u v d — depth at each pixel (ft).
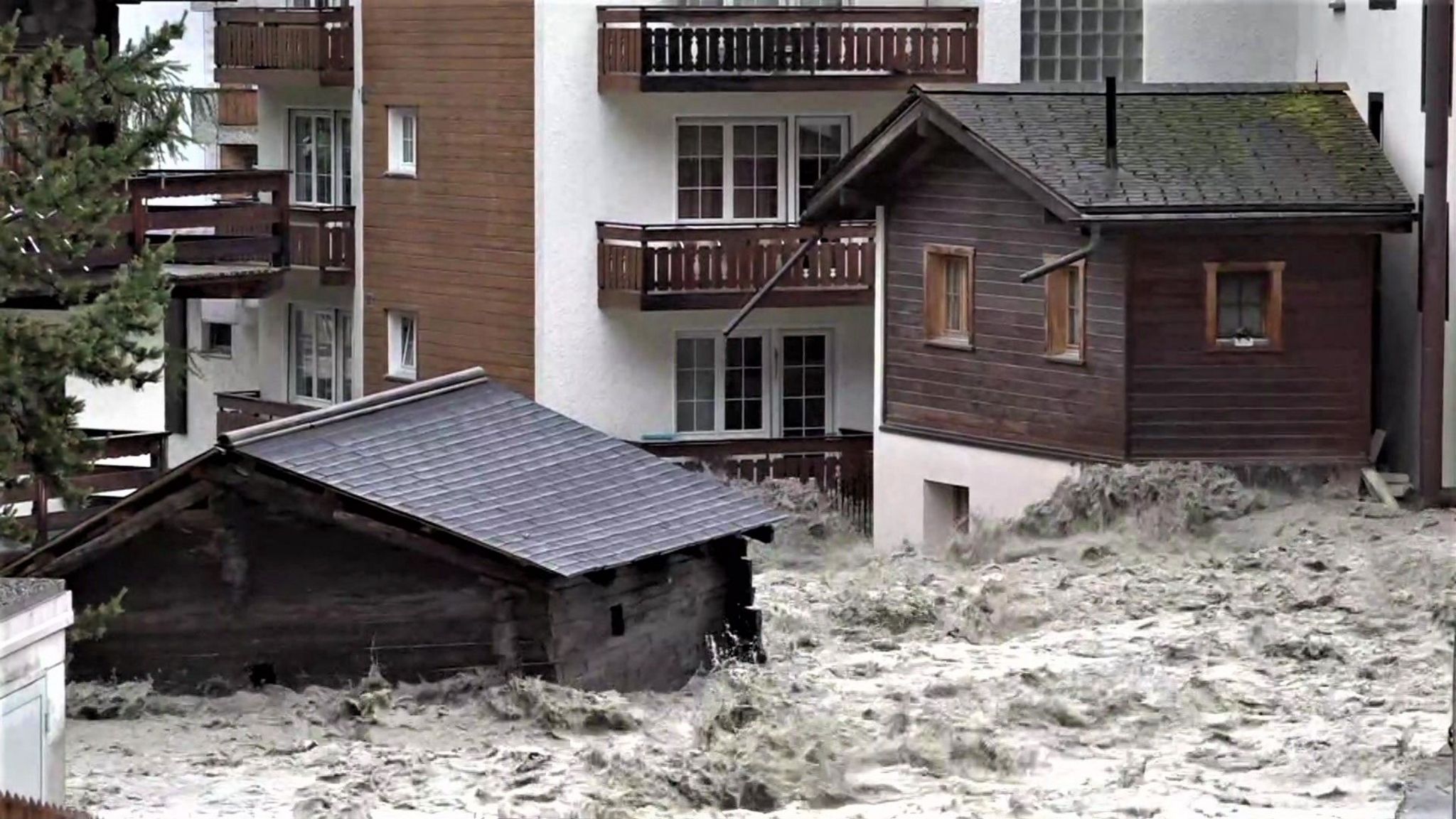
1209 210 161.58
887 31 201.87
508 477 117.91
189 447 232.94
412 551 110.73
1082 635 134.41
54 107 122.31
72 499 120.98
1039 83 176.86
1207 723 113.91
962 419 176.45
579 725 108.78
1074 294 168.14
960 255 175.42
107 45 124.67
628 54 197.36
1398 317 170.09
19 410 118.83
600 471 122.01
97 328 118.93
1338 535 155.63
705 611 121.49
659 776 101.65
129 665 111.04
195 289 172.96
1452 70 160.97
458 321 207.00
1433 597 139.03
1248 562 150.92
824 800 100.89
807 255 199.82
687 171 203.00
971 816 98.02
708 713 110.42
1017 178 164.55
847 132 205.87
